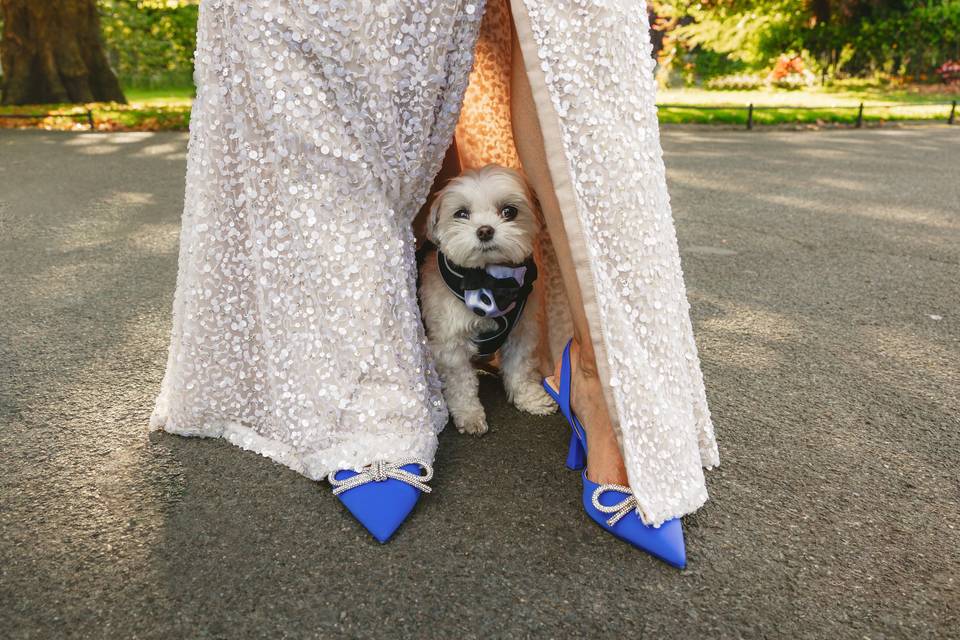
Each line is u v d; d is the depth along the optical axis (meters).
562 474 1.89
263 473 1.87
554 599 1.44
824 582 1.50
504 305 1.96
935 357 2.68
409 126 1.70
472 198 2.01
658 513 1.57
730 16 19.36
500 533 1.64
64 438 2.03
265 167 1.73
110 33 21.66
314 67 1.62
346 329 1.78
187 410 2.00
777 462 1.96
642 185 1.56
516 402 2.27
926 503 1.78
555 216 1.64
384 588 1.46
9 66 13.29
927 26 18.67
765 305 3.26
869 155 8.35
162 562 1.53
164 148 8.62
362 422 1.80
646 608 1.42
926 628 1.38
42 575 1.49
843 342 2.82
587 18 1.46
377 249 1.76
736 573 1.52
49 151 8.30
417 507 1.74
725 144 9.45
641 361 1.60
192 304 1.90
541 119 1.50
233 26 1.63
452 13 1.61
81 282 3.49
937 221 4.98
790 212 5.29
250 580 1.48
